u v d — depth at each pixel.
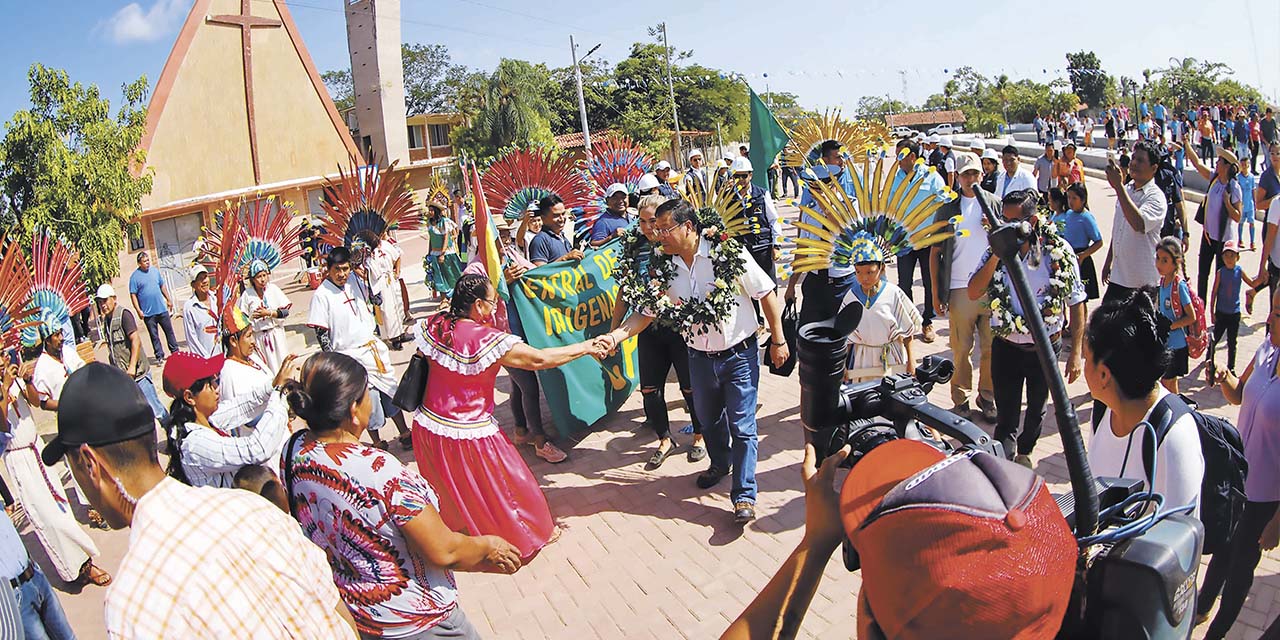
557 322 6.67
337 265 6.50
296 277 20.48
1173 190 8.52
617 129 45.97
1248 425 3.49
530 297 6.56
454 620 3.34
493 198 8.59
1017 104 67.19
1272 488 3.40
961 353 6.29
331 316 6.50
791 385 7.86
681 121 51.44
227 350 4.99
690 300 5.17
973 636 1.15
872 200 5.17
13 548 3.89
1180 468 2.57
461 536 3.24
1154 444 2.56
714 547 5.08
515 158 8.66
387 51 32.03
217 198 21.56
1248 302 6.80
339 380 3.11
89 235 14.55
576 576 4.92
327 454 3.10
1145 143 6.64
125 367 9.98
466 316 4.71
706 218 5.27
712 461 5.79
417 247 26.44
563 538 5.38
